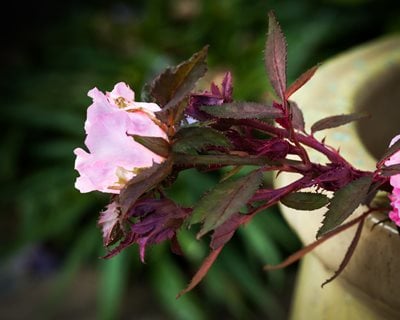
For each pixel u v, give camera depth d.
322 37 2.16
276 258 1.79
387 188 0.55
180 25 2.46
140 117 0.49
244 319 1.88
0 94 2.26
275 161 0.51
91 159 0.48
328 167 0.53
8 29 2.83
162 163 0.48
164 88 0.49
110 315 1.79
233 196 0.48
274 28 0.52
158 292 1.90
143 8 2.73
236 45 2.23
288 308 1.95
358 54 0.76
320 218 0.58
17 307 2.00
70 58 2.34
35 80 2.28
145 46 2.29
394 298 0.56
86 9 2.71
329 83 0.72
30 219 2.00
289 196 0.52
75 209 1.96
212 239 0.51
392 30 2.15
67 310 1.97
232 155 0.50
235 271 1.87
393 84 0.74
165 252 1.89
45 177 2.06
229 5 2.31
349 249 0.55
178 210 0.50
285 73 0.52
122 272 1.82
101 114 0.48
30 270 2.14
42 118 2.09
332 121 0.57
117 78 2.12
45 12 2.88
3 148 2.15
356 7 2.24
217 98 0.52
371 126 0.72
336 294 0.63
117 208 0.50
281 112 0.52
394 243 0.55
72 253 1.95
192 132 0.49
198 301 1.92
